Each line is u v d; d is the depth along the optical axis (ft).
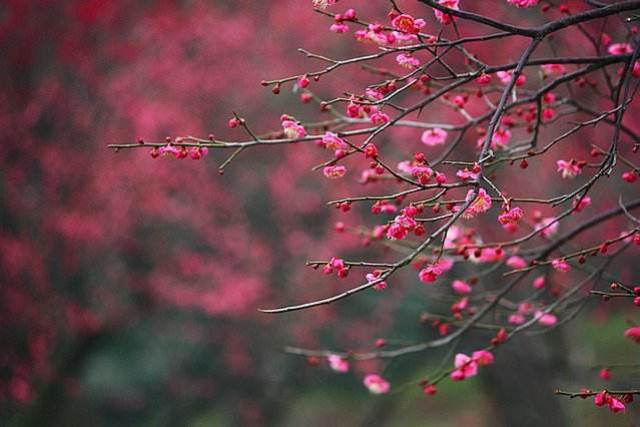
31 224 39.96
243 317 48.21
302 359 49.93
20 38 38.78
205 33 41.29
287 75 43.16
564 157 37.09
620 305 43.52
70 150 40.14
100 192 40.29
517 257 17.75
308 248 46.57
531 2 13.05
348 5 39.70
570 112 16.70
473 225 32.99
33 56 39.65
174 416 57.62
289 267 47.85
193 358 56.59
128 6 39.81
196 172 43.32
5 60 39.14
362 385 67.10
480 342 37.91
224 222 46.26
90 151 40.45
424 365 55.57
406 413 64.18
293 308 11.54
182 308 48.98
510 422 37.04
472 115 34.09
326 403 65.98
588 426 50.03
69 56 39.09
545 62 13.55
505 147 16.02
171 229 45.47
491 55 35.12
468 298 18.22
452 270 27.84
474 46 34.88
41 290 39.93
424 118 37.76
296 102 44.50
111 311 42.73
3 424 41.96
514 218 11.54
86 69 39.73
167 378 57.21
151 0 39.99
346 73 42.14
